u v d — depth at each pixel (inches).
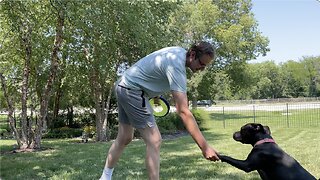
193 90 963.3
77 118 749.9
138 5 396.2
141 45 446.9
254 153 131.4
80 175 230.2
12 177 230.7
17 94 545.3
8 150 406.0
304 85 2982.3
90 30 426.9
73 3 374.9
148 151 124.3
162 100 144.7
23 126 421.7
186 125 113.2
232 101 2011.6
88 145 448.5
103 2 396.2
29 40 418.3
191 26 1062.4
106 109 555.5
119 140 135.0
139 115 123.2
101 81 550.0
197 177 217.3
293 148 360.8
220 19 1268.5
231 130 638.5
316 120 795.4
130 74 124.5
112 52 493.4
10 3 388.5
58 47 426.6
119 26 442.9
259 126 138.2
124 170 243.9
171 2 449.7
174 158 307.4
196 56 116.7
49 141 539.8
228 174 224.4
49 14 429.4
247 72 1337.4
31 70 506.3
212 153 115.4
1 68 439.5
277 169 128.0
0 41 448.5
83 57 519.5
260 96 2822.3
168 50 121.5
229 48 1190.9
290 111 1106.1
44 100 427.8
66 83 628.1
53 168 263.9
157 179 124.2
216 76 1230.9
